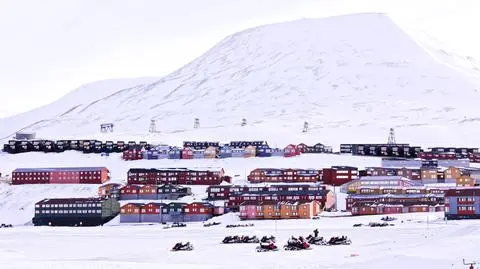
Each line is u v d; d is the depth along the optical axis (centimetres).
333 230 18412
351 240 15675
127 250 15350
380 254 11938
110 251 15212
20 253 15062
